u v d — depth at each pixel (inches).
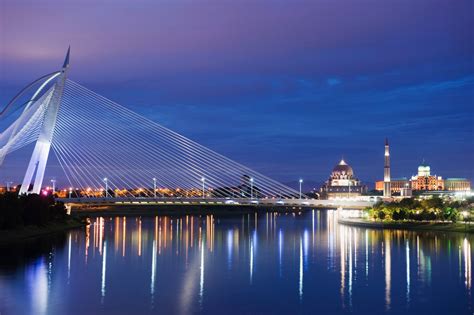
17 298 3914.9
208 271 4997.5
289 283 4461.1
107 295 4030.5
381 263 5388.8
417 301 3873.0
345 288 4276.6
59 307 3698.3
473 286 4313.5
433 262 5408.5
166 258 5782.5
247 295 4055.1
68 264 5285.4
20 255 5757.9
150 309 3668.8
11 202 7263.8
